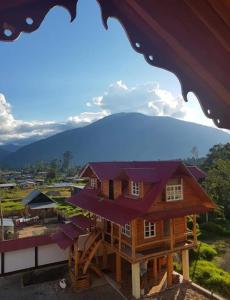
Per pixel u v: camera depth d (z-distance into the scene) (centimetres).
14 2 134
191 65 179
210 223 3142
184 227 1897
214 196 3684
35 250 2083
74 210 4134
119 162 2106
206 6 143
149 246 1725
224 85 186
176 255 2238
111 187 1970
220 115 210
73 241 1841
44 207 4044
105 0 159
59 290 1759
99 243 1839
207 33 160
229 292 1688
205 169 5162
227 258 2317
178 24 156
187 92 191
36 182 9475
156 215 1608
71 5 150
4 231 3244
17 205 4875
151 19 156
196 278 1886
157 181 1681
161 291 1692
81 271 1823
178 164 1691
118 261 1811
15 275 1995
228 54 173
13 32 137
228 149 5644
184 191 1772
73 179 9544
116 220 1612
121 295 1675
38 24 141
